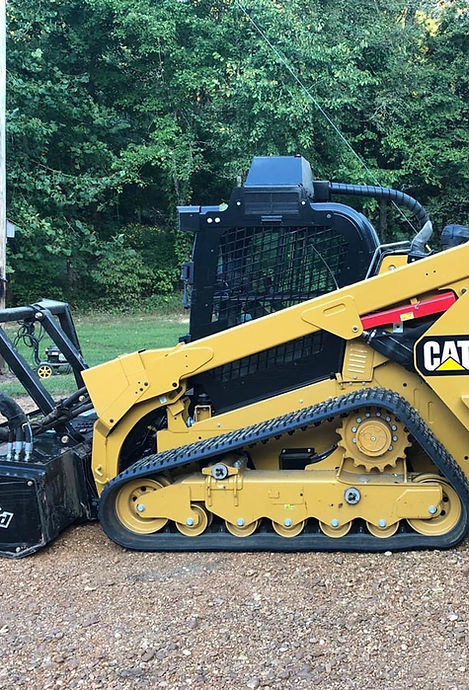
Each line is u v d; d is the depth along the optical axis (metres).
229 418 4.17
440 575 3.56
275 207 4.16
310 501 3.88
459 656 2.87
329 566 3.72
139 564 3.87
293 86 17.52
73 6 21.09
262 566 3.77
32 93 19.39
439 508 3.79
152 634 3.12
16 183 19.44
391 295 3.83
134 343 13.17
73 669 2.88
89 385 4.14
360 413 3.89
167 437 4.21
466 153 20.84
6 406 4.12
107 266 21.48
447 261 3.77
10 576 3.78
